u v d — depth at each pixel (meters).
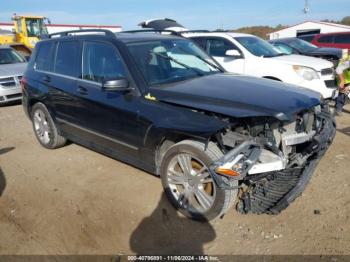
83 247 3.02
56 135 5.22
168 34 4.86
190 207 3.32
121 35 4.31
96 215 3.47
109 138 4.05
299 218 3.25
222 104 3.08
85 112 4.29
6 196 3.96
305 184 3.32
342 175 4.03
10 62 10.34
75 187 4.09
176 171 3.41
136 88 3.62
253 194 3.38
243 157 2.89
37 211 3.61
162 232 3.17
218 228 3.18
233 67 7.74
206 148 3.04
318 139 3.35
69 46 4.71
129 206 3.61
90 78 4.26
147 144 3.53
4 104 9.53
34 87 5.22
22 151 5.44
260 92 3.37
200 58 4.50
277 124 3.21
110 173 4.41
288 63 6.96
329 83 6.79
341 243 2.87
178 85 3.64
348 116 6.63
